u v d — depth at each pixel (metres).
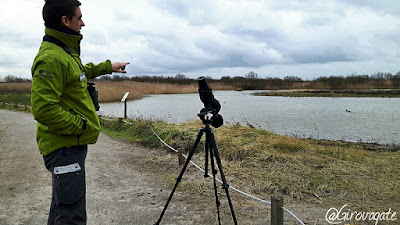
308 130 11.79
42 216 4.07
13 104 20.78
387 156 6.92
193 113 17.48
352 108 20.31
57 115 2.32
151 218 4.06
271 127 12.56
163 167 6.28
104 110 18.91
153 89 43.84
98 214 4.17
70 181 2.50
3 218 3.98
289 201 4.56
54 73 2.35
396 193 4.74
